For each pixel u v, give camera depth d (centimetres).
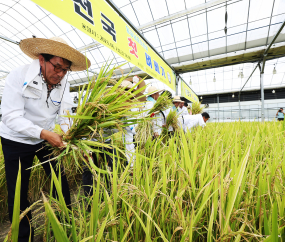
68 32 1117
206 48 1132
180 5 891
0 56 1569
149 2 882
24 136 124
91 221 52
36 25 1111
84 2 232
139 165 97
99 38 258
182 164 92
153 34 1101
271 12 865
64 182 143
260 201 64
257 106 2170
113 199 67
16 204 39
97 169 70
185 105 513
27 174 130
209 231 53
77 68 152
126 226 62
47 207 40
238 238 51
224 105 2378
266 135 179
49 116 142
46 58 118
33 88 121
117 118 122
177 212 63
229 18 934
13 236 40
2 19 1105
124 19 347
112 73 123
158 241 67
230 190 62
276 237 43
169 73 721
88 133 115
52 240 58
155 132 224
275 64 1620
